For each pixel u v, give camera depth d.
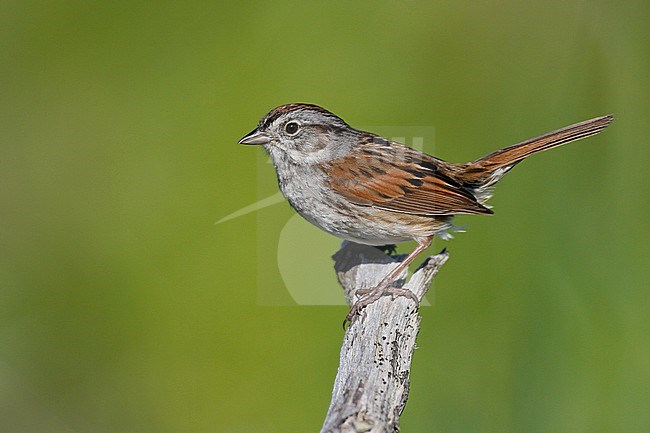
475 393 11.70
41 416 12.67
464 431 11.55
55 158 13.95
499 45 14.23
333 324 11.98
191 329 12.60
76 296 13.22
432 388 11.75
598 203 12.71
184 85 14.04
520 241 12.42
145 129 13.91
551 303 12.01
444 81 14.02
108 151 13.91
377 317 8.55
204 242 12.95
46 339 12.98
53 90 14.25
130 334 12.82
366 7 14.25
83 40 14.39
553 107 13.91
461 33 14.28
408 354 8.22
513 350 11.80
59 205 13.73
